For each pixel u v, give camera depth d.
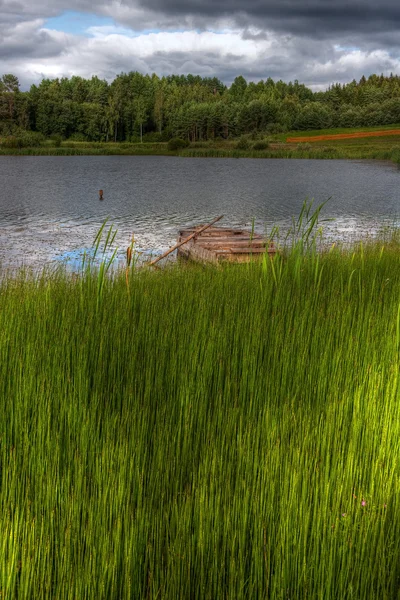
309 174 48.56
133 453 3.18
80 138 125.62
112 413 3.68
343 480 3.02
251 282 7.26
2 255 15.26
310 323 5.27
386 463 3.20
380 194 32.78
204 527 2.69
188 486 3.02
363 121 135.25
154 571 2.57
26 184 37.69
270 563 2.59
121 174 48.03
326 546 2.57
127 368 4.37
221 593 2.47
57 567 2.49
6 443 3.46
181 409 3.74
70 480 3.05
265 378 4.25
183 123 128.75
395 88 169.25
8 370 4.27
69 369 4.25
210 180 42.44
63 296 6.25
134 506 2.91
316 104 137.62
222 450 3.23
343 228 20.44
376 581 2.55
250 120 130.88
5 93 117.69
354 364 4.46
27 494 2.84
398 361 4.45
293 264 7.67
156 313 5.59
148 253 15.72
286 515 2.72
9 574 2.38
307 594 2.47
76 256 15.24
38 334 4.83
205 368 4.37
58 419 3.66
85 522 2.73
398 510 2.82
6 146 89.00
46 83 162.50
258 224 21.50
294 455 3.10
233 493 2.99
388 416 3.54
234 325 5.21
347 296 6.27
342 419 3.63
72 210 25.38
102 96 137.50
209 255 11.40
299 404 3.87
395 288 6.70
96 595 2.41
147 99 140.75
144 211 25.30
